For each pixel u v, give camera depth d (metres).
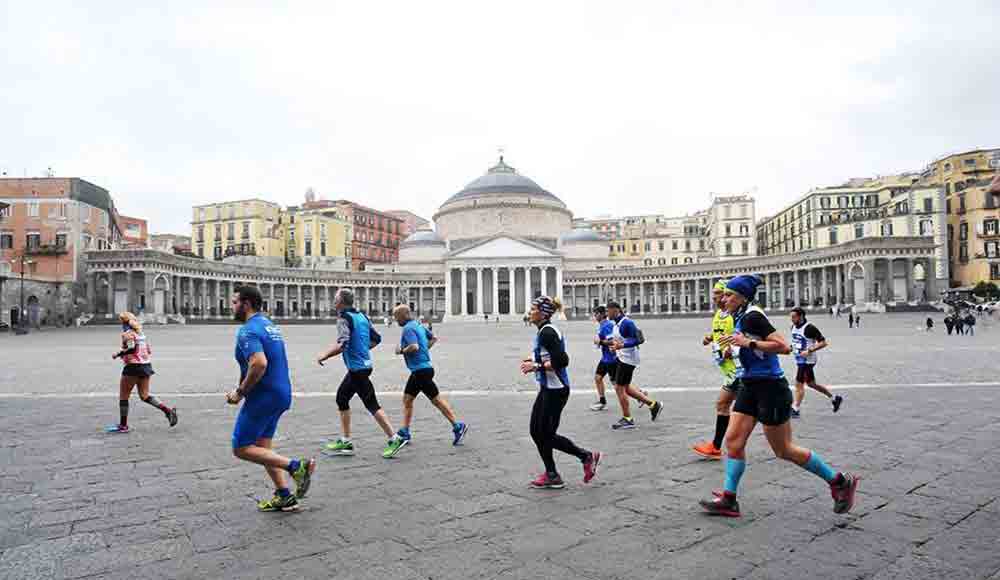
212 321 74.69
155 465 8.48
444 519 6.16
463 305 95.94
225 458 8.89
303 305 97.62
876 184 99.81
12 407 13.56
